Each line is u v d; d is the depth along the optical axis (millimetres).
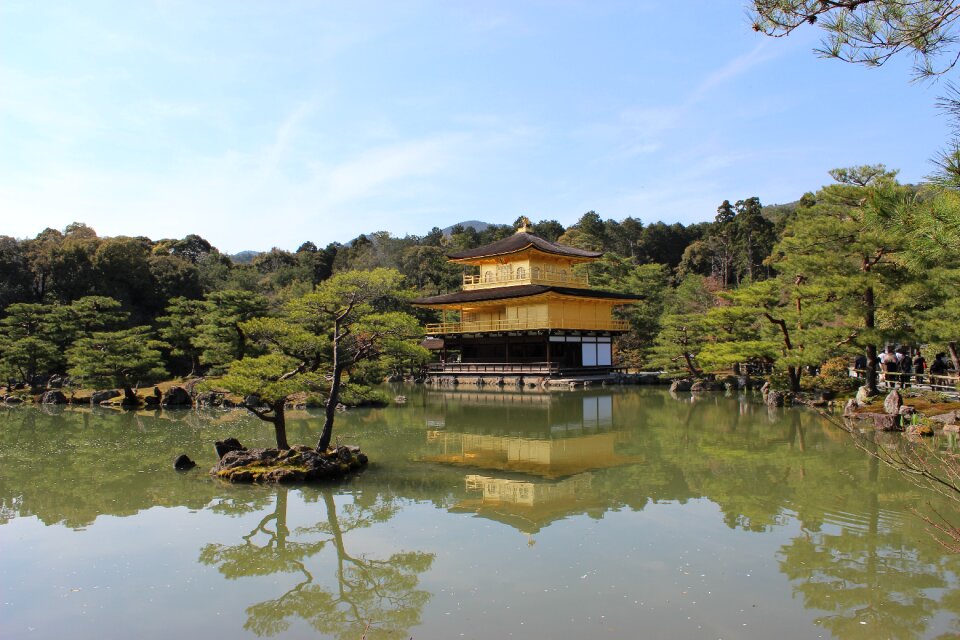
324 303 20172
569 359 56469
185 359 57000
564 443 24469
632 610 9531
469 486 17484
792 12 6004
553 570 11164
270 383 18641
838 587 10297
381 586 10664
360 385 21266
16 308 48594
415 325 20031
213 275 77562
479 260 62812
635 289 67125
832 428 25828
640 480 17969
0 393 45562
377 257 96188
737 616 9312
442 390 50656
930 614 9344
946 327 24859
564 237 106812
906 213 5941
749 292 34469
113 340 38938
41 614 9781
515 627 9062
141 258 63844
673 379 50781
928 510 14430
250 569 11617
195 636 9070
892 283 27906
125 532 13766
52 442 25234
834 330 29188
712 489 16734
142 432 27859
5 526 14227
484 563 11578
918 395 27969
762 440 24141
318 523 14273
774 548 12133
